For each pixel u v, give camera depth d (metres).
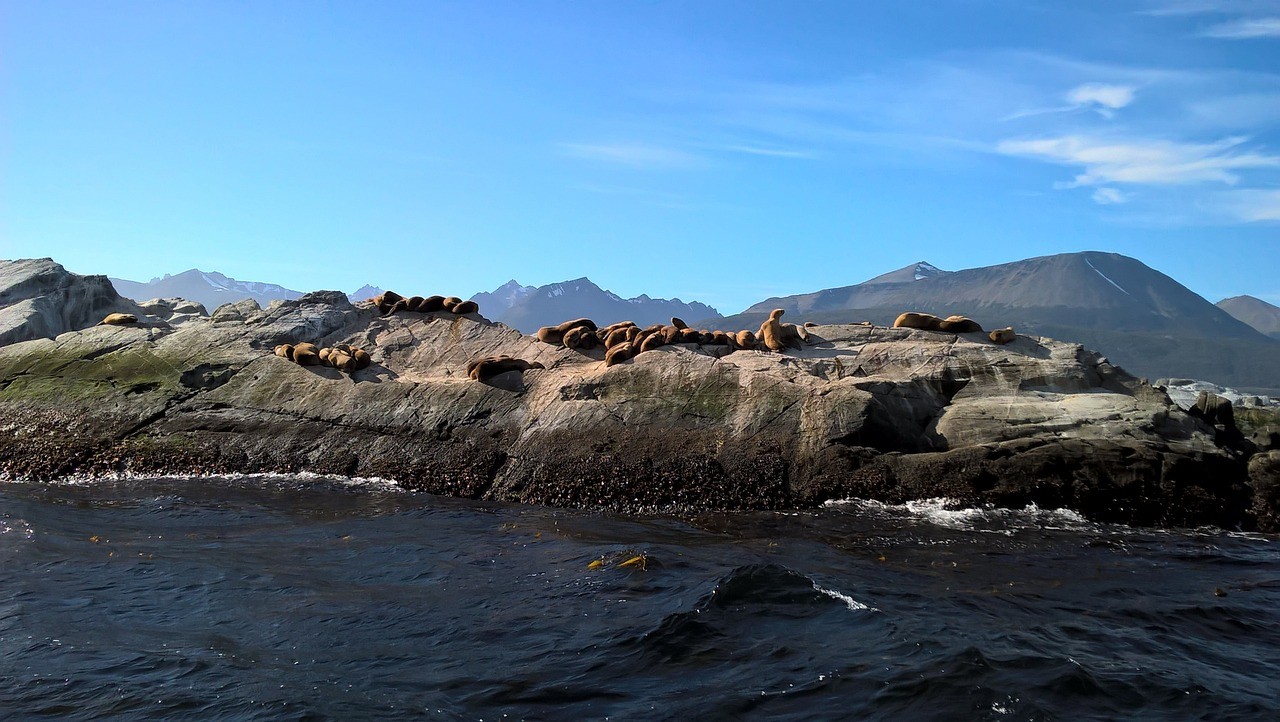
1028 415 13.27
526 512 12.40
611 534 11.07
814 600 8.30
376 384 15.59
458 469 13.72
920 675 6.60
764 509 12.30
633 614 8.01
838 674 6.66
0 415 15.70
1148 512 11.75
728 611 8.01
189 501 12.65
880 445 13.12
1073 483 12.03
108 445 14.79
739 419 13.57
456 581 9.11
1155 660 7.04
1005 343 15.46
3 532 10.78
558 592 8.71
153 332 18.05
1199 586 9.11
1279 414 13.97
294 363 16.39
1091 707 6.15
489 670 6.80
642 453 13.23
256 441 14.82
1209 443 12.66
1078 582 9.15
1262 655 7.23
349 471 14.16
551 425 14.05
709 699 6.26
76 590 8.75
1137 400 13.48
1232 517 11.68
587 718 5.98
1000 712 6.05
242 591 8.79
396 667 6.88
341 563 9.80
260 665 6.93
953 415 13.51
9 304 19.34
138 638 7.50
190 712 6.09
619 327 16.89
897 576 9.24
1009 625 7.77
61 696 6.33
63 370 16.83
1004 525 11.39
